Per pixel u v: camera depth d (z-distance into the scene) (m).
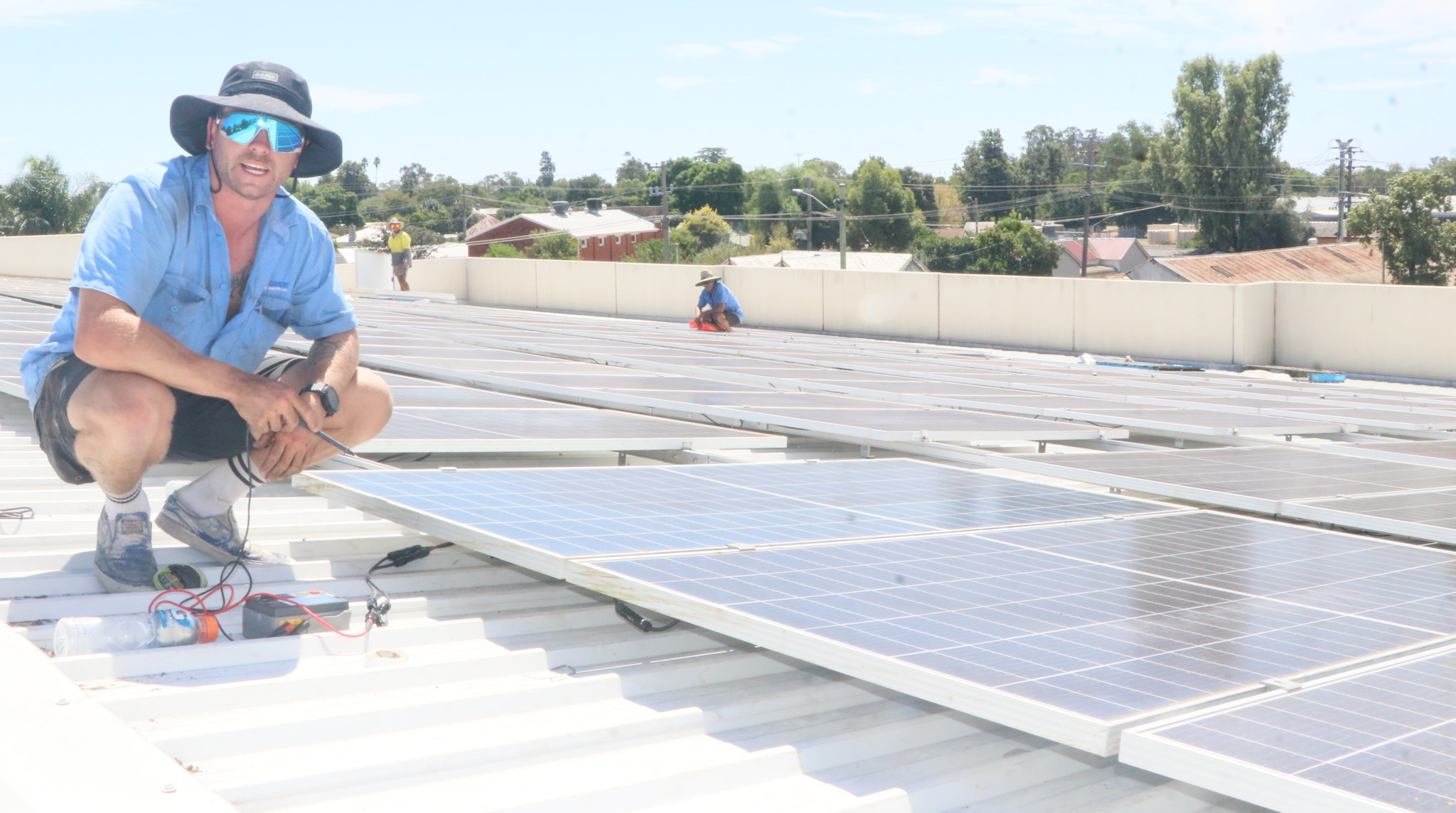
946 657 2.77
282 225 4.13
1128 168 117.75
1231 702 2.55
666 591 3.22
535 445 5.70
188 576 4.01
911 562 3.75
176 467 5.93
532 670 3.58
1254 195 79.06
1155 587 3.56
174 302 3.96
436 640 3.76
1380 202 58.22
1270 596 3.52
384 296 30.92
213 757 2.79
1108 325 21.80
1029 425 8.12
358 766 2.73
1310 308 19.89
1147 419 8.68
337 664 3.44
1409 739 2.33
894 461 6.33
